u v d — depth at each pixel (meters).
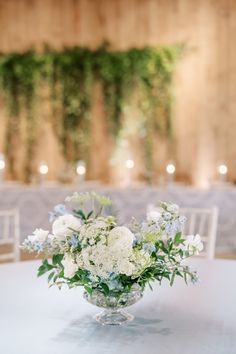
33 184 6.20
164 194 5.16
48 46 6.76
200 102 6.41
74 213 1.83
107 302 1.74
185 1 6.37
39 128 6.83
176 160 6.53
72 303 2.03
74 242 1.66
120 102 6.62
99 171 6.74
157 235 1.71
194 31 6.38
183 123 6.48
